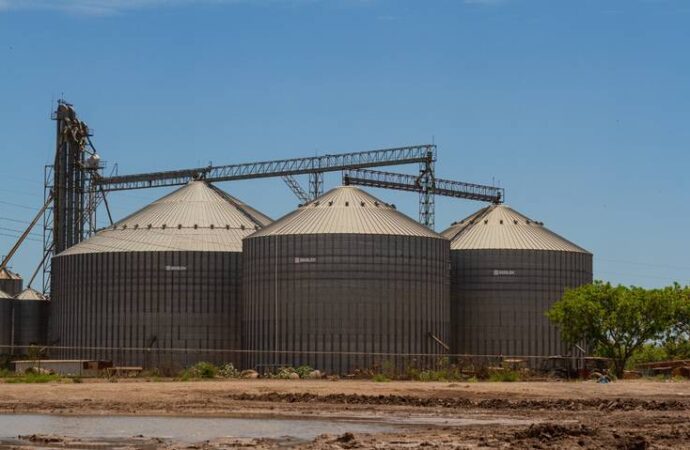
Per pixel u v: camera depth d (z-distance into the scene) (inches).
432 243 6407.5
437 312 6397.6
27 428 2849.4
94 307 6776.6
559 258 6978.4
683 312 5910.4
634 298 5900.6
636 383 4953.3
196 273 6663.4
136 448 2391.7
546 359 6722.4
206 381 4968.0
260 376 5743.1
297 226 6299.2
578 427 2573.8
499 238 7007.9
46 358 6958.7
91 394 3929.6
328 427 2883.9
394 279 6215.6
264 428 2856.8
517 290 6899.6
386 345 6156.5
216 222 6939.0
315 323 6141.7
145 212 7116.1
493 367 6156.5
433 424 2977.4
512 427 2861.7
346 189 6589.6
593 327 5944.9
